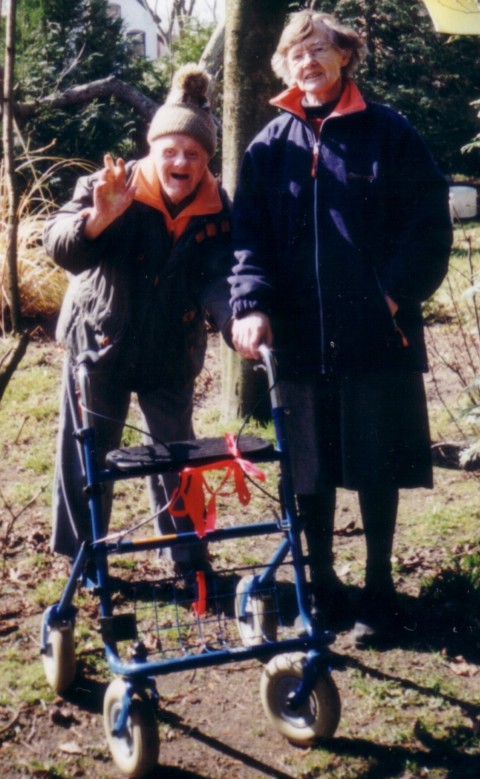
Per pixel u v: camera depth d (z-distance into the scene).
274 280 3.61
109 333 3.66
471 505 5.07
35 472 5.70
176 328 3.73
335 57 3.46
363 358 3.52
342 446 3.63
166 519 4.03
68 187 11.84
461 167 20.52
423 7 20.03
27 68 12.58
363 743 3.17
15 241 3.02
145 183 3.54
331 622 3.94
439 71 20.58
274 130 3.63
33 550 4.62
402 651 3.71
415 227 3.47
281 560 3.39
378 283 3.49
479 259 11.06
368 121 3.50
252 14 5.52
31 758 3.13
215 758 3.11
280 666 3.13
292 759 3.10
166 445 3.14
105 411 3.83
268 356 3.21
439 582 4.13
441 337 8.10
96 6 15.25
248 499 3.06
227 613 4.01
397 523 4.91
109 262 3.60
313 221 3.52
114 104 14.01
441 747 3.14
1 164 9.29
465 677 3.54
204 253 3.66
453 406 6.55
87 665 3.63
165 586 4.22
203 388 7.28
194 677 3.60
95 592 3.04
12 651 3.75
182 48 16.95
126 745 3.01
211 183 3.63
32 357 7.97
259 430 6.03
